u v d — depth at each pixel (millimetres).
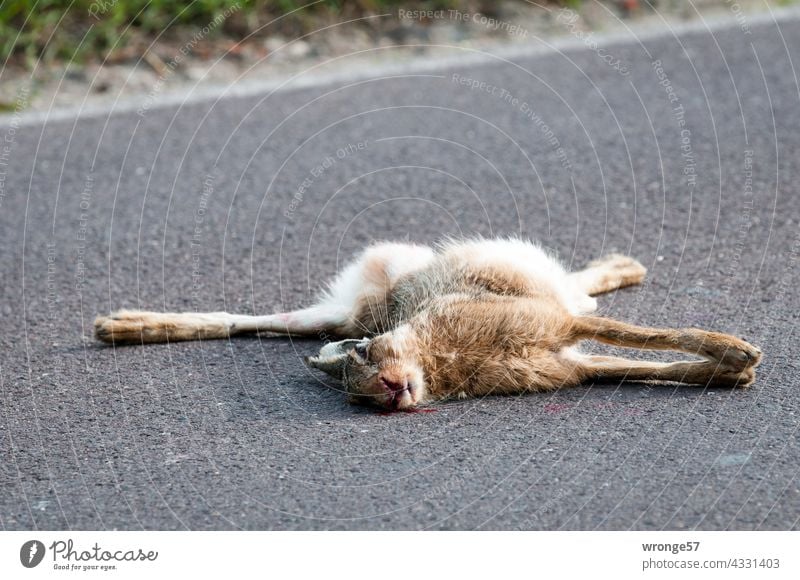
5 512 6223
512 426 6969
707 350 7199
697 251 10062
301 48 15695
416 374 7320
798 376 7410
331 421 7172
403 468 6473
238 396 7637
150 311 9406
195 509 6168
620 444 6613
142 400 7609
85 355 8484
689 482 6145
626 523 5855
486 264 7887
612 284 9242
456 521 5941
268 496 6250
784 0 17891
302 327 8656
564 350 7598
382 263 8547
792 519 5781
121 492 6375
